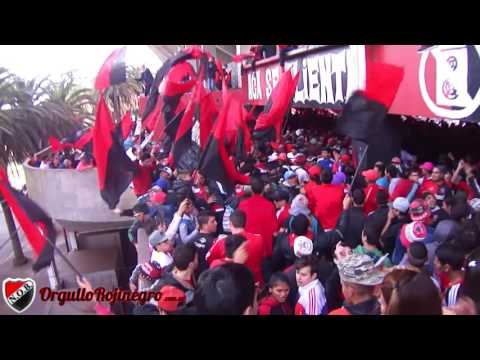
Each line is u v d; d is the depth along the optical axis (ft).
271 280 10.06
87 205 28.86
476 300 7.16
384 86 14.24
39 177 29.55
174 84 25.82
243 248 11.00
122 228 29.53
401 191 16.29
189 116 21.56
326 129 45.24
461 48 16.44
